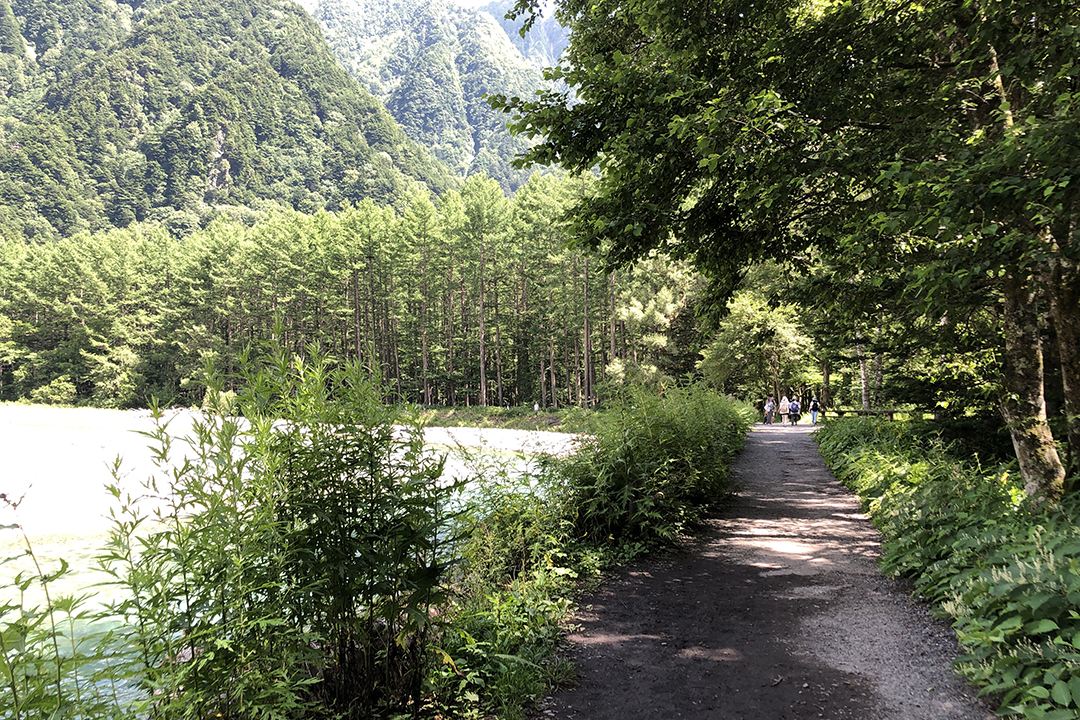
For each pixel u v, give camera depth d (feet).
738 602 18.15
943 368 32.60
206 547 8.43
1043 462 20.97
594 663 14.06
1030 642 11.50
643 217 22.86
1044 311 25.99
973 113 22.07
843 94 20.97
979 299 22.16
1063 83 17.20
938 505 21.25
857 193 22.89
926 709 11.39
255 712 8.25
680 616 17.02
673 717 11.54
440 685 11.69
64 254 261.03
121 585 8.05
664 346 128.47
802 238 26.66
